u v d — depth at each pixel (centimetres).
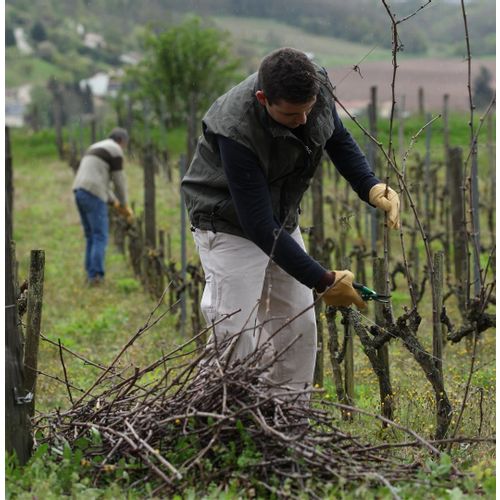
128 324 1020
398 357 805
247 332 518
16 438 474
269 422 470
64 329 977
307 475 436
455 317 1003
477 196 822
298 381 554
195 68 3478
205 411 474
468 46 533
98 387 684
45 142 3847
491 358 816
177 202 2083
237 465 451
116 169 1280
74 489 443
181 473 443
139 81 3697
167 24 3912
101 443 486
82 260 1505
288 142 488
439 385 534
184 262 966
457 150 1096
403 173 550
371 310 1017
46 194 2431
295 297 545
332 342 623
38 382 757
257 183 485
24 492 436
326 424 472
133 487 457
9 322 472
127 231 1322
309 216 1730
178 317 1005
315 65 497
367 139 1165
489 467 487
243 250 521
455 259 1102
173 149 3303
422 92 2680
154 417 477
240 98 481
